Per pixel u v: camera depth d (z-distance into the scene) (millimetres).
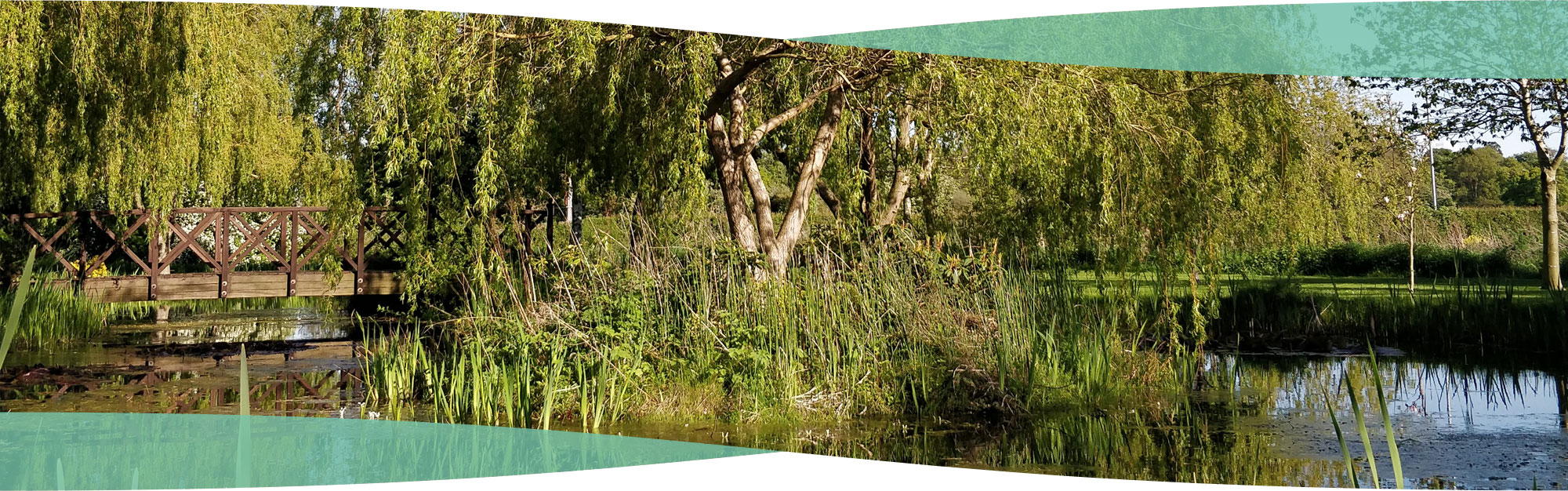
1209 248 6914
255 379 6953
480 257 6566
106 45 8375
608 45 7020
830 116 7875
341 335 9562
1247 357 7980
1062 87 6465
